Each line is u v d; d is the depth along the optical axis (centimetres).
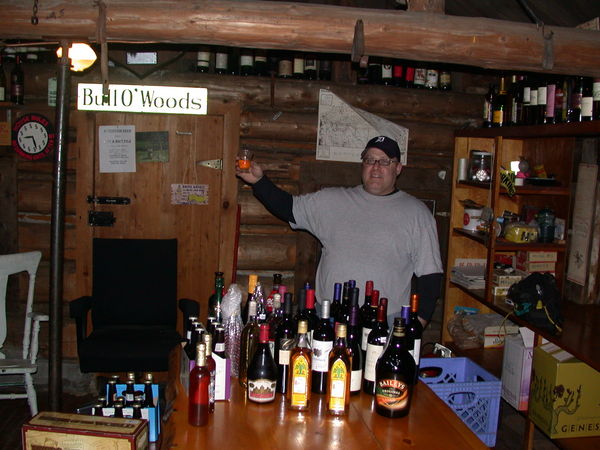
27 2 240
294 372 172
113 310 351
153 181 383
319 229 270
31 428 173
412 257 263
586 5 294
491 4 332
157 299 356
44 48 369
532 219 351
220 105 380
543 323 272
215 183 387
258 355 178
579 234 330
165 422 178
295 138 393
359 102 393
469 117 412
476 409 243
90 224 379
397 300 256
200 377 162
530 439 291
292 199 274
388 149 259
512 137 334
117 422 179
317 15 250
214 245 391
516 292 289
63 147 246
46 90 378
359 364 188
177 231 388
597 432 268
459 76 411
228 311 200
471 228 368
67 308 388
